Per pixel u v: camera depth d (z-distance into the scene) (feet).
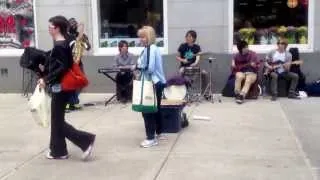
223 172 21.49
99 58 40.57
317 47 38.83
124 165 22.71
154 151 24.76
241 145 25.49
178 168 22.13
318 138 26.58
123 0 40.93
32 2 41.57
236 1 39.65
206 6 39.22
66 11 40.70
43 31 41.14
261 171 21.53
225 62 39.37
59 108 23.29
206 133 27.96
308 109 33.50
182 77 34.83
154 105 24.81
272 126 29.25
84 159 23.41
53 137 23.71
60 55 22.49
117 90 37.22
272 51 37.65
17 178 21.31
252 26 39.81
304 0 39.06
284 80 37.47
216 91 39.70
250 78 36.40
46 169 22.40
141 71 24.86
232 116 31.91
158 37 40.55
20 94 41.52
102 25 41.24
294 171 21.45
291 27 39.50
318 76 38.86
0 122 31.71
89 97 39.47
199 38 39.52
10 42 42.29
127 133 28.40
